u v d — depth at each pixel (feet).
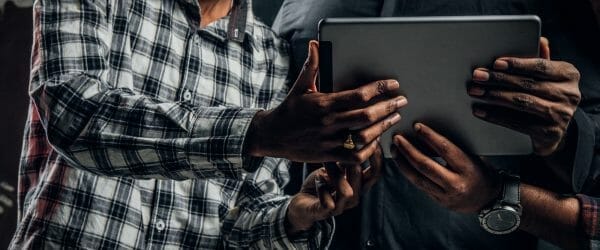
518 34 4.67
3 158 10.30
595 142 5.89
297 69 6.69
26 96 10.40
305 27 6.74
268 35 6.67
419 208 6.31
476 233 6.30
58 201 5.54
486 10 6.48
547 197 5.67
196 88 6.00
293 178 6.93
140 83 5.82
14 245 5.57
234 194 6.28
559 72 4.80
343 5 6.73
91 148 5.19
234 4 6.39
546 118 4.89
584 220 5.62
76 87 5.24
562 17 6.32
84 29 5.49
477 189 5.31
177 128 5.15
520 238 6.29
